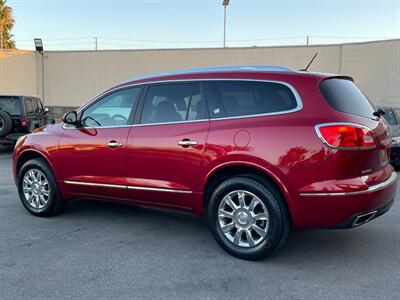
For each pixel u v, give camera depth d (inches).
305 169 146.6
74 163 203.3
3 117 445.7
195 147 167.3
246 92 163.6
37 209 219.5
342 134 143.3
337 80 163.9
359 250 174.2
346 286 140.7
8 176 339.6
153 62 848.9
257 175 158.1
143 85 189.6
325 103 149.5
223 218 166.2
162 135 176.6
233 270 153.3
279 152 150.2
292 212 150.9
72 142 203.5
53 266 155.7
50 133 214.5
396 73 670.5
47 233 193.8
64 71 902.4
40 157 221.3
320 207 146.0
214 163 162.7
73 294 134.4
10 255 165.9
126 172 187.0
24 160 227.9
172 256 166.6
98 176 196.1
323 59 743.1
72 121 205.5
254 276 148.2
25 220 214.2
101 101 199.9
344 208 144.2
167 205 180.4
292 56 761.0
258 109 159.8
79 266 156.0
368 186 146.9
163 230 199.8
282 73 160.1
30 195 221.9
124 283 142.4
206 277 147.3
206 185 167.9
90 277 146.8
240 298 132.5
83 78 895.1
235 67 175.9
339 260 163.3
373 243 182.7
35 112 499.5
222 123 164.2
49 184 213.9
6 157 458.6
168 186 175.6
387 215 225.1
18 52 901.2
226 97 167.2
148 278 146.3
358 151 144.5
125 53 864.3
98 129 197.6
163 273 150.5
